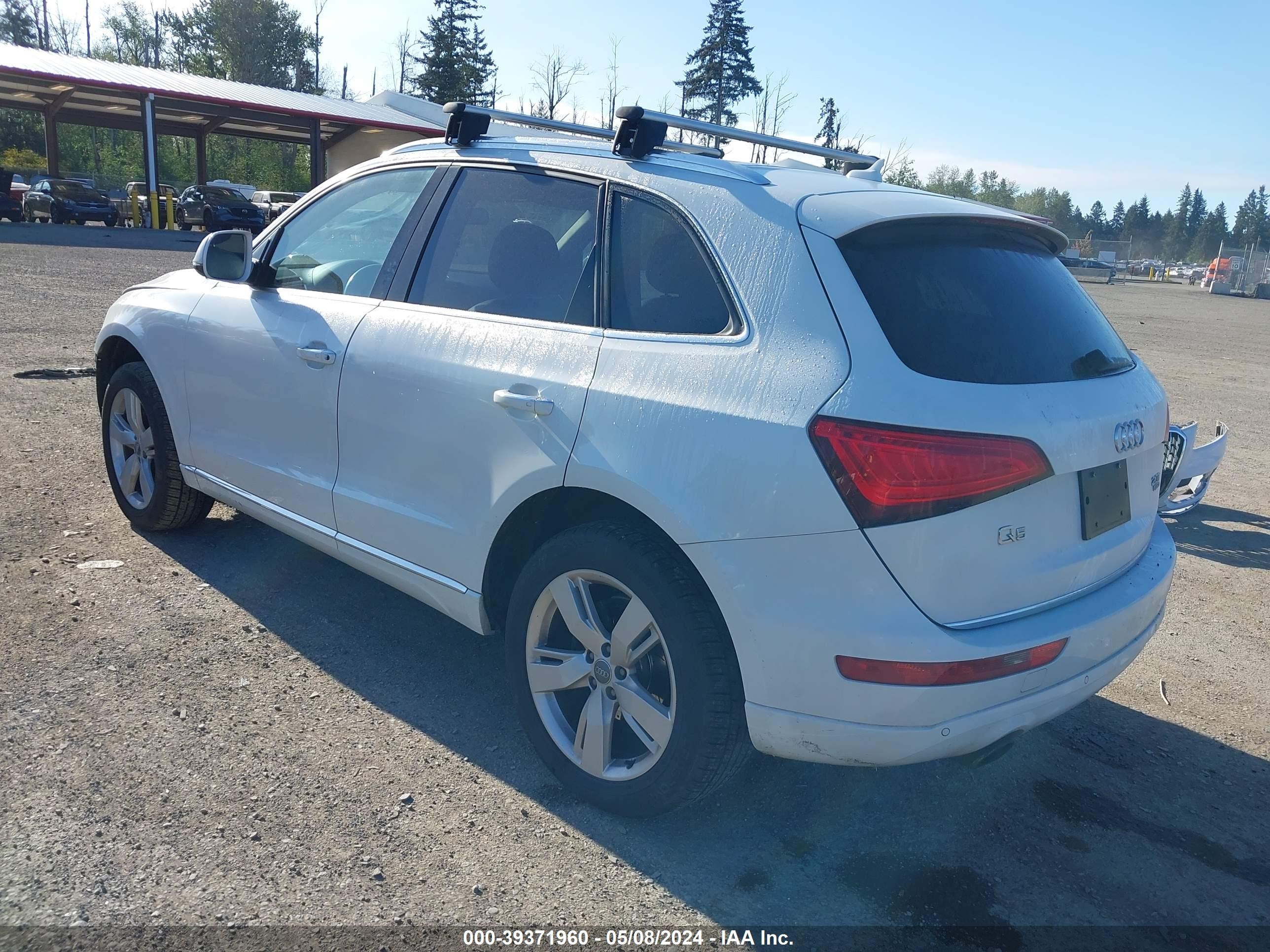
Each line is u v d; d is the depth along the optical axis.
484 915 2.49
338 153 44.75
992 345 2.58
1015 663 2.46
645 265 2.91
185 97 34.28
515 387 2.99
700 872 2.73
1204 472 5.82
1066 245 3.26
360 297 3.68
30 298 13.19
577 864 2.72
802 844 2.89
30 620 3.82
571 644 3.08
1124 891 2.79
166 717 3.25
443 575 3.29
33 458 5.86
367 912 2.46
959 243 2.81
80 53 82.56
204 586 4.30
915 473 2.32
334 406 3.61
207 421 4.28
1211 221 158.38
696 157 3.11
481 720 3.43
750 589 2.47
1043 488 2.51
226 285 4.31
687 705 2.63
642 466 2.65
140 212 35.88
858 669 2.38
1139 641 2.95
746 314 2.64
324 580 4.47
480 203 3.46
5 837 2.61
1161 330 23.06
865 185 3.02
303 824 2.78
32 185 37.47
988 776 3.34
